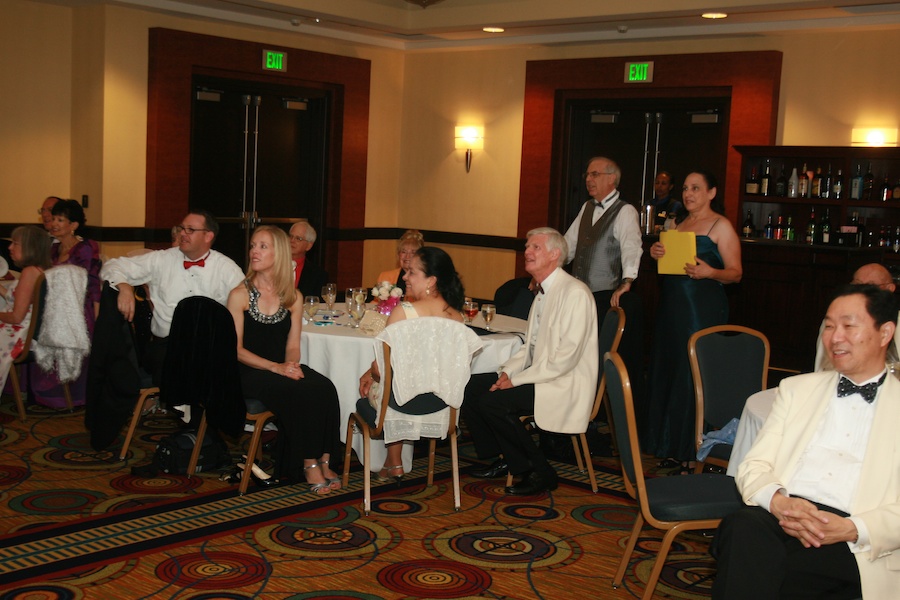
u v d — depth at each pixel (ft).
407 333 13.24
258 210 33.14
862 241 25.67
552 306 14.74
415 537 13.06
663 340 17.03
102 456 16.34
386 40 34.60
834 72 26.66
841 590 8.67
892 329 8.83
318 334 15.66
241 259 32.94
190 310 13.85
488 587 11.43
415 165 36.11
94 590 10.84
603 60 30.50
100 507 13.74
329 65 33.32
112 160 28.78
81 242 19.48
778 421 9.43
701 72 28.53
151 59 29.09
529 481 15.21
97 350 15.43
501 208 33.86
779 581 8.65
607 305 19.84
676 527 10.26
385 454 15.80
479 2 29.63
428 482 15.44
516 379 14.76
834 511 8.82
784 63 27.50
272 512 13.82
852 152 24.79
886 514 8.40
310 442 14.53
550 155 32.04
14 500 13.91
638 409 17.88
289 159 33.86
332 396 14.74
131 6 28.40
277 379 14.51
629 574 12.05
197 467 15.49
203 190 31.45
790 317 24.07
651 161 30.73
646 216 27.37
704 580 11.98
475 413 15.43
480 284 34.71
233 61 30.71
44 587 10.85
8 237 28.73
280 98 33.12
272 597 10.85
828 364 10.28
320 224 34.78
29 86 28.78
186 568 11.60
